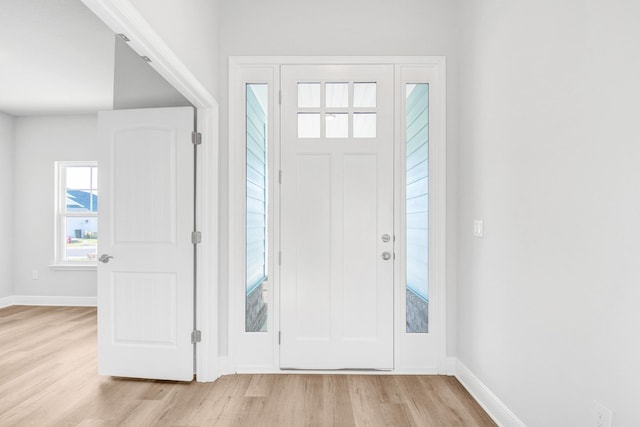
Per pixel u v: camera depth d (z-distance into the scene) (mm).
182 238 2633
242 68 2826
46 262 5129
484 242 2340
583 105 1483
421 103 2848
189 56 2184
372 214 2812
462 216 2686
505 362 2080
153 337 2652
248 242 2873
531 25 1839
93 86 4016
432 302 2793
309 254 2811
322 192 2820
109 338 2688
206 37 2502
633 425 1259
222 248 2771
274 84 2809
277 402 2348
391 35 2801
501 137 2137
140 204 2664
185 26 2119
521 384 1927
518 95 1958
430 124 2812
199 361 2654
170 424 2100
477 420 2162
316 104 2836
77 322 4242
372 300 2805
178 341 2633
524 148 1903
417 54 2797
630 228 1266
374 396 2434
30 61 3379
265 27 2799
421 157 2848
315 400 2377
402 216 2805
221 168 2770
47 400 2371
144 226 2660
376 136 2818
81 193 5207
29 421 2125
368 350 2799
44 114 5070
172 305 2646
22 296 5137
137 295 2664
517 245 1967
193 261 2643
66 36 2926
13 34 2891
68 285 5117
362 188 2816
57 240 5148
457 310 2768
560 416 1630
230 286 2758
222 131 2771
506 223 2078
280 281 2805
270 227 2811
